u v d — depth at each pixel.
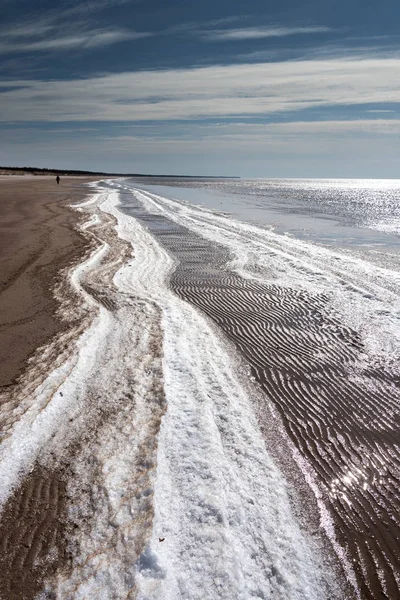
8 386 5.76
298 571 3.38
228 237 18.39
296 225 23.64
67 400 5.48
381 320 8.66
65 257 13.29
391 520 3.91
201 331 7.98
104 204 30.81
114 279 11.23
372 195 77.75
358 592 3.25
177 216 25.48
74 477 4.20
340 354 7.19
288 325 8.45
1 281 10.58
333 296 10.23
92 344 7.11
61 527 3.67
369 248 16.77
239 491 4.13
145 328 7.88
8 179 63.47
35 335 7.45
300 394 6.00
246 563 3.40
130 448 4.62
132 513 3.79
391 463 4.66
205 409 5.44
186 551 3.46
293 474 4.45
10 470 4.27
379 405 5.73
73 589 3.15
